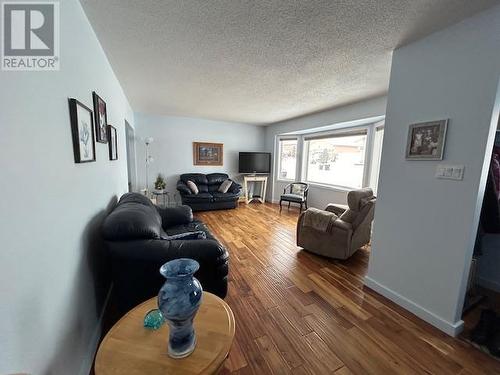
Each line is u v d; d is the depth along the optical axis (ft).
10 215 2.25
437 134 5.33
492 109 4.51
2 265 2.14
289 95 11.02
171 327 2.70
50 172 3.09
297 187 17.71
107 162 6.91
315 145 17.51
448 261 5.26
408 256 6.07
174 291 2.64
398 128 6.24
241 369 4.29
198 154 19.01
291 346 4.84
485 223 5.84
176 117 17.93
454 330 5.14
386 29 5.41
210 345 2.87
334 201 15.48
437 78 5.36
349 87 9.69
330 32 5.64
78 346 3.98
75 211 4.00
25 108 2.57
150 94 11.37
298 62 7.39
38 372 2.67
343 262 8.91
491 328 5.09
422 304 5.80
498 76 4.41
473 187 4.82
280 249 10.11
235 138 20.34
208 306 3.59
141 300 4.87
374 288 6.94
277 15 5.02
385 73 8.12
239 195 18.24
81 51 4.59
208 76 8.75
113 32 5.69
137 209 5.66
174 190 18.54
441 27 5.21
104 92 6.75
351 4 4.60
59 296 3.26
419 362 4.52
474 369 4.39
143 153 17.28
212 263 5.10
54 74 3.31
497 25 4.40
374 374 4.25
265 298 6.49
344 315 5.84
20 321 2.37
